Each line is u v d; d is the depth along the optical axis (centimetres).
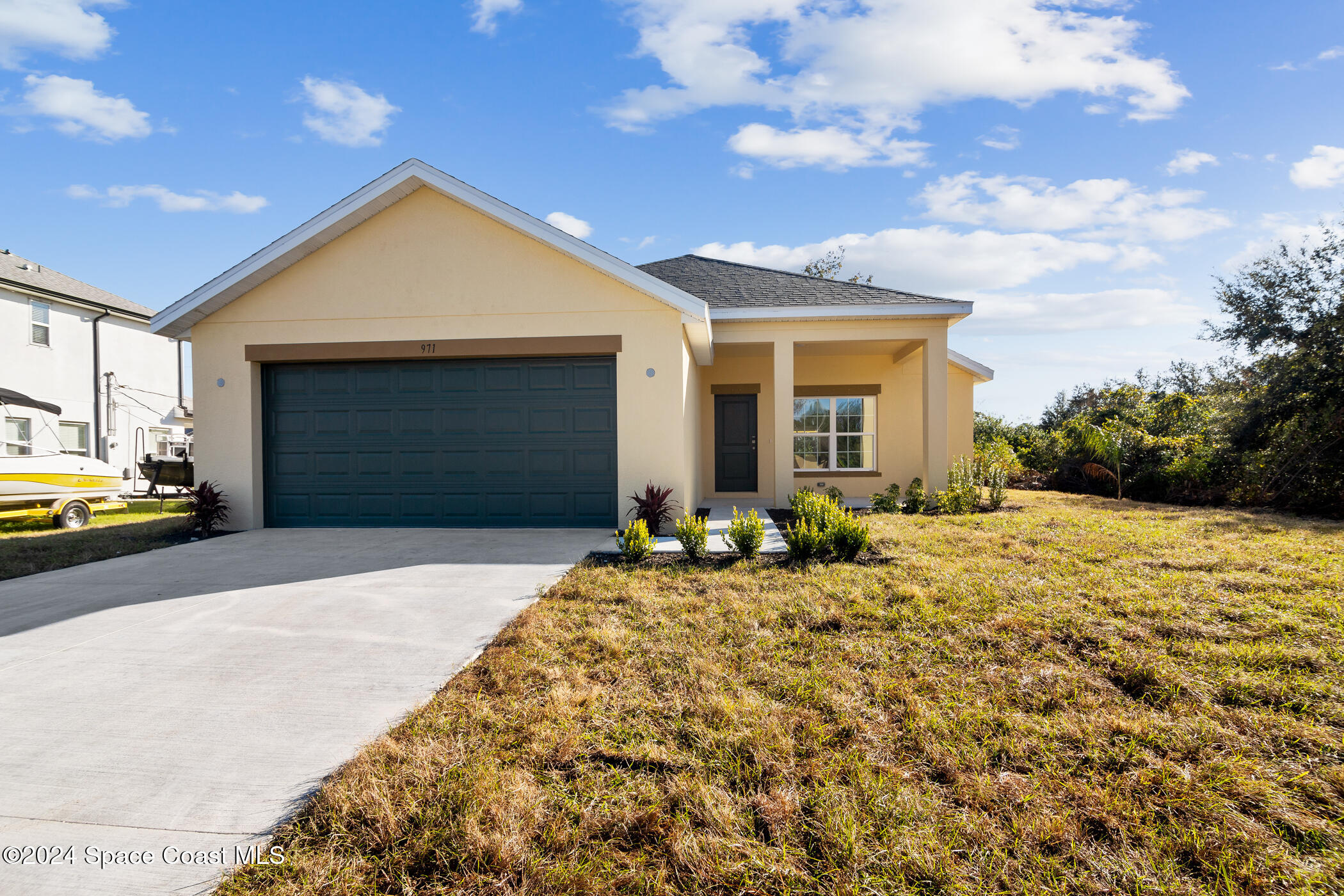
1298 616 493
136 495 1747
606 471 955
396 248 955
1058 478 1736
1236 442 1316
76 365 1764
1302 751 309
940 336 1207
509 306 942
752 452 1472
